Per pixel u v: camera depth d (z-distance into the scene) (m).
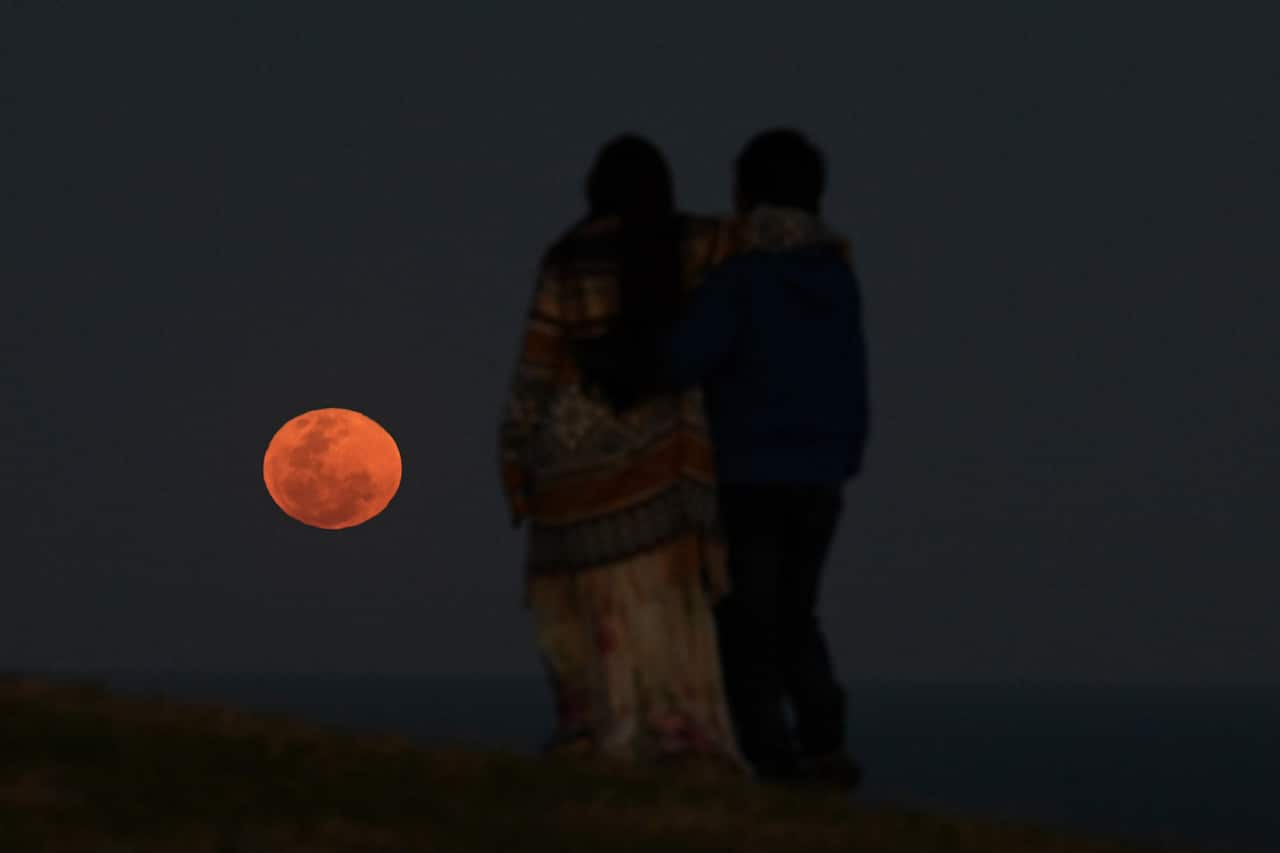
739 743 23.89
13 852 12.48
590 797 17.28
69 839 13.00
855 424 24.55
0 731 16.72
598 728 22.42
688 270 23.20
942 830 18.08
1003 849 17.56
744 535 23.84
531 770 18.44
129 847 12.95
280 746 17.80
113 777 15.38
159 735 17.53
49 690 19.77
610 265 22.80
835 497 24.31
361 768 17.28
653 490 22.66
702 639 22.58
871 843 16.83
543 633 23.19
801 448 23.75
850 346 24.47
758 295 23.34
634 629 22.52
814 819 17.77
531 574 23.30
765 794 19.25
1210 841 20.19
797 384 23.58
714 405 23.92
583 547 22.69
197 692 21.20
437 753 18.70
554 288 22.98
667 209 23.36
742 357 23.52
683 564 22.66
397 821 15.02
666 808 17.16
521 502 23.36
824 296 23.91
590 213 23.50
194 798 14.95
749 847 15.88
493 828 15.21
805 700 24.69
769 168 24.69
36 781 14.78
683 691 22.36
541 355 23.00
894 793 21.84
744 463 23.64
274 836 13.82
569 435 22.77
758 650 23.84
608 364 22.50
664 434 22.80
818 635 24.97
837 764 24.75
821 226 24.41
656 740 22.00
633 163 23.19
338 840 14.01
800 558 24.41
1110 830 20.00
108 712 18.53
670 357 22.34
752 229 23.80
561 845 14.86
